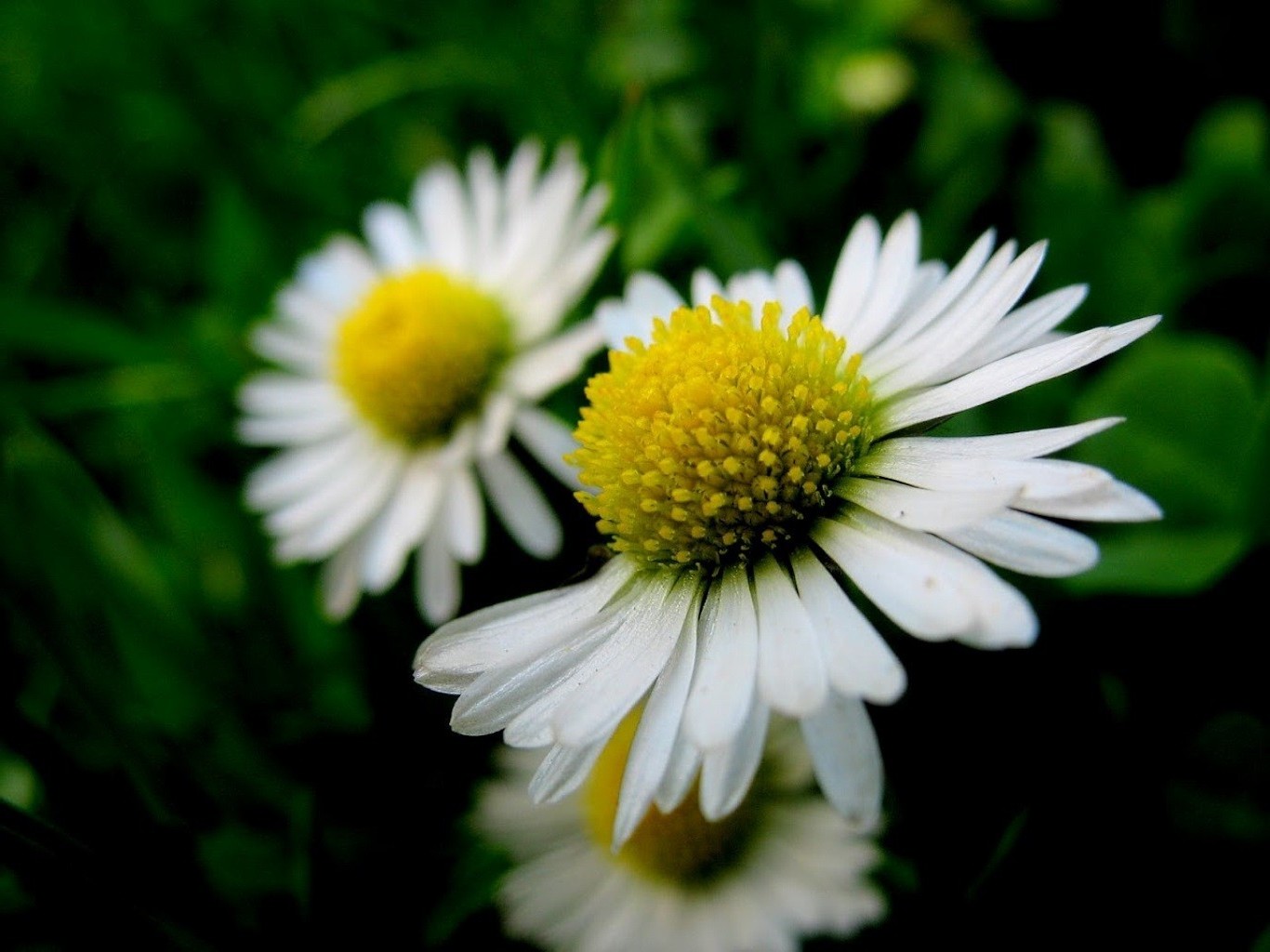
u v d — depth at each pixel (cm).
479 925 5
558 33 8
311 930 5
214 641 6
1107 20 7
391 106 9
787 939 5
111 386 7
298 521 7
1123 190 7
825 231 7
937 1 7
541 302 6
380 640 6
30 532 6
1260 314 6
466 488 6
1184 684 5
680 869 5
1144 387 5
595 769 5
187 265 9
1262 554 5
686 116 7
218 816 6
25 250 9
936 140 7
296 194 9
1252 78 7
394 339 6
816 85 7
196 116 9
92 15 9
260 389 7
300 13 9
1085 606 5
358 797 6
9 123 9
